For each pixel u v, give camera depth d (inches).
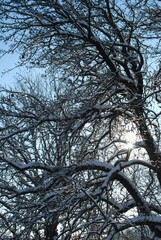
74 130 388.8
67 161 399.9
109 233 381.7
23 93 411.2
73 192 357.7
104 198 427.2
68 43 442.3
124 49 456.1
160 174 434.9
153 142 423.5
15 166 395.5
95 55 465.7
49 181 393.7
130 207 436.1
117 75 428.1
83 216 424.2
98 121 418.0
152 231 434.0
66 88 421.1
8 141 463.8
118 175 431.8
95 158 450.0
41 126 391.2
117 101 402.0
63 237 391.9
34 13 416.8
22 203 379.6
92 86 451.2
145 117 359.3
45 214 361.1
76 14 421.7
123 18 439.8
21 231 361.7
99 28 454.6
